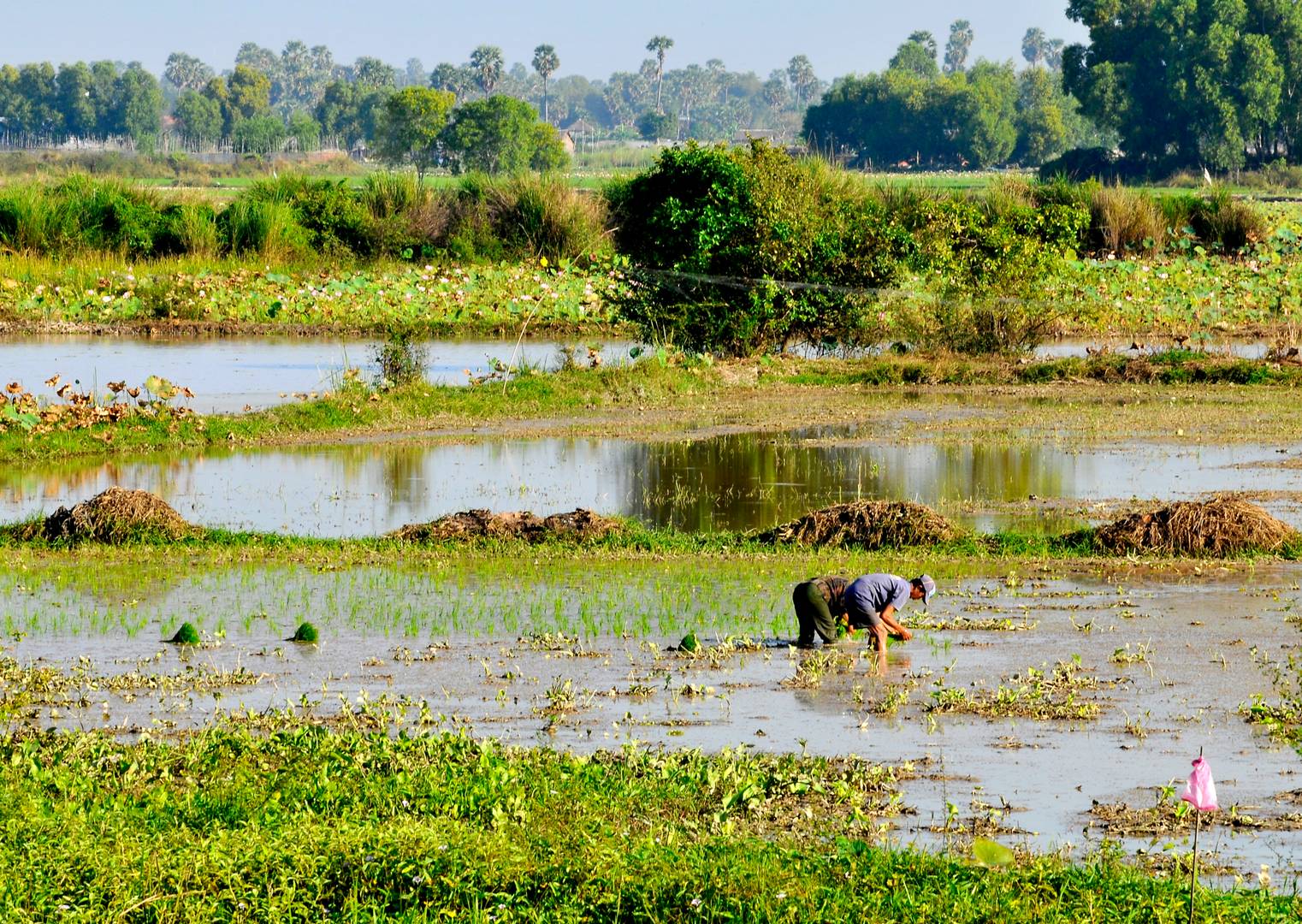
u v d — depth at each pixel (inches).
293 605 2059.5
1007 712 1551.4
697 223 4409.5
